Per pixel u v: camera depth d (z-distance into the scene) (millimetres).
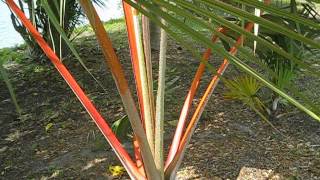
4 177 2680
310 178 2441
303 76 3984
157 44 4879
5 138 3211
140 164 1760
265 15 1801
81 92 1685
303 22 654
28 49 5020
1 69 809
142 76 1702
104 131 1733
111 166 2652
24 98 3977
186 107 1862
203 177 2494
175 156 1809
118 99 3705
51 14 866
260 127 3066
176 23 656
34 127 3350
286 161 2629
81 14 4488
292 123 3096
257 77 813
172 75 4199
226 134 2986
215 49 699
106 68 4539
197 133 3012
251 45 1997
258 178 2467
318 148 2764
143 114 1746
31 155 2922
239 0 645
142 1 637
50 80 4363
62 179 2582
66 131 3217
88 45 5426
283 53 691
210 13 650
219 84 3893
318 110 840
